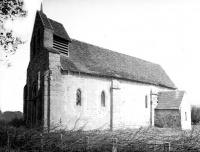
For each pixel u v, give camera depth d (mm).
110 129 25266
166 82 38594
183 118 30047
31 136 11852
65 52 24109
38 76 21938
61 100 21016
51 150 11148
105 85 25844
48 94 20266
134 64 34656
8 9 11758
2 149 11688
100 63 27312
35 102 23297
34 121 23016
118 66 29906
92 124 23672
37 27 24594
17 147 11844
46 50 21484
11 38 12516
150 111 32375
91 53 28016
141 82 31109
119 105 26812
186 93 31875
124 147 9609
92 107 23969
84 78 23578
